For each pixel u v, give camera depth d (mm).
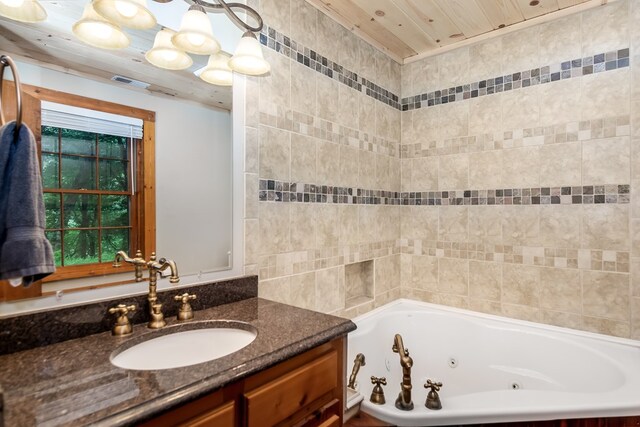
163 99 1229
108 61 1093
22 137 781
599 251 1799
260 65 1346
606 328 1786
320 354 1051
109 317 1043
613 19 1753
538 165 1969
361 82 2125
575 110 1858
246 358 850
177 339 1095
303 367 979
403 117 2475
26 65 934
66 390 692
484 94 2152
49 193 973
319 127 1834
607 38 1769
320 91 1841
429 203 2373
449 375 2076
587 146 1824
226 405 786
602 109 1785
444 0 1787
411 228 2451
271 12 1587
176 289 1208
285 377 920
